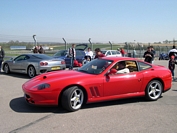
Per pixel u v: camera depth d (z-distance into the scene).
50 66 8.80
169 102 5.20
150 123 3.75
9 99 5.29
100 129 3.45
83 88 4.41
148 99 5.26
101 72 4.69
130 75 4.94
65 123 3.71
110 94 4.71
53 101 4.20
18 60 9.59
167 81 5.48
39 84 4.30
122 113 4.30
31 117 4.00
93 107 4.69
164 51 33.66
